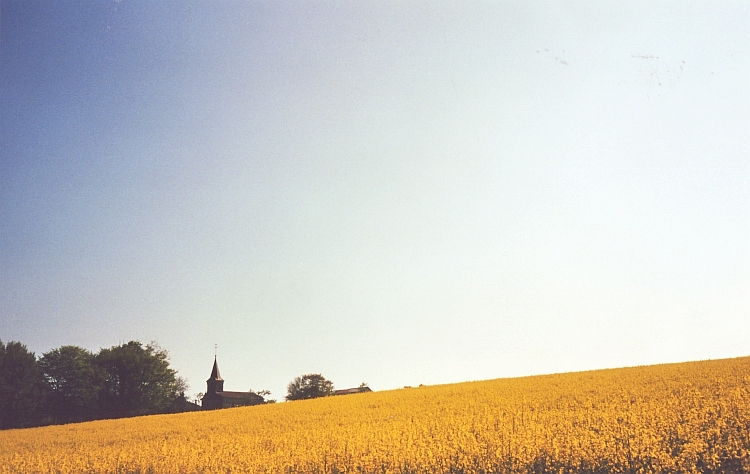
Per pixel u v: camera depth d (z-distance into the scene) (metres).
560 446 17.94
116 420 45.38
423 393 42.03
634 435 18.97
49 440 33.00
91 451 25.67
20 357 69.12
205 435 28.88
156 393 79.50
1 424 67.50
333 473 19.30
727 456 16.67
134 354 78.12
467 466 18.05
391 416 29.62
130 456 23.38
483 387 41.94
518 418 23.91
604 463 17.27
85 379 75.44
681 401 25.02
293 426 28.92
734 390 26.34
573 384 37.34
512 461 17.83
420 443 20.06
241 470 19.73
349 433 23.69
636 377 37.81
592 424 21.28
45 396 72.44
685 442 18.41
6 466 23.80
